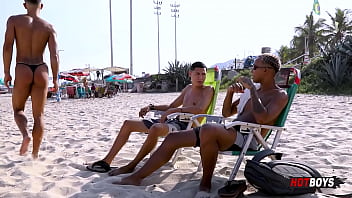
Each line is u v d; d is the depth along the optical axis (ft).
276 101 9.37
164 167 11.77
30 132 20.47
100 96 74.59
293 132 19.19
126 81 107.86
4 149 14.92
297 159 12.76
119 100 61.21
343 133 18.19
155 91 108.37
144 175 9.49
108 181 9.70
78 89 74.28
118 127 22.91
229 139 9.12
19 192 8.68
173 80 109.19
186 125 11.87
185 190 8.92
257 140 9.72
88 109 40.32
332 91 55.57
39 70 12.60
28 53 12.61
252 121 9.64
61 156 13.46
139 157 10.73
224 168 11.29
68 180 9.84
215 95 12.75
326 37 129.70
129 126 11.46
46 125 24.52
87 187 9.26
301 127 20.90
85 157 13.38
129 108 40.52
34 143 12.67
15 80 12.48
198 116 11.20
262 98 9.75
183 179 10.32
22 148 11.59
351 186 9.41
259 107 9.16
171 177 10.43
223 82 90.58
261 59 9.75
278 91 9.59
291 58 138.72
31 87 12.66
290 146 15.31
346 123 21.71
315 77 62.23
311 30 133.69
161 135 10.80
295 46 139.64
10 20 12.56
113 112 35.27
